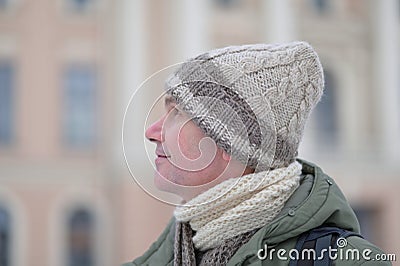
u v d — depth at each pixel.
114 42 27.45
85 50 27.52
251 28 28.66
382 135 29.09
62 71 27.50
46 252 26.86
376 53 29.67
